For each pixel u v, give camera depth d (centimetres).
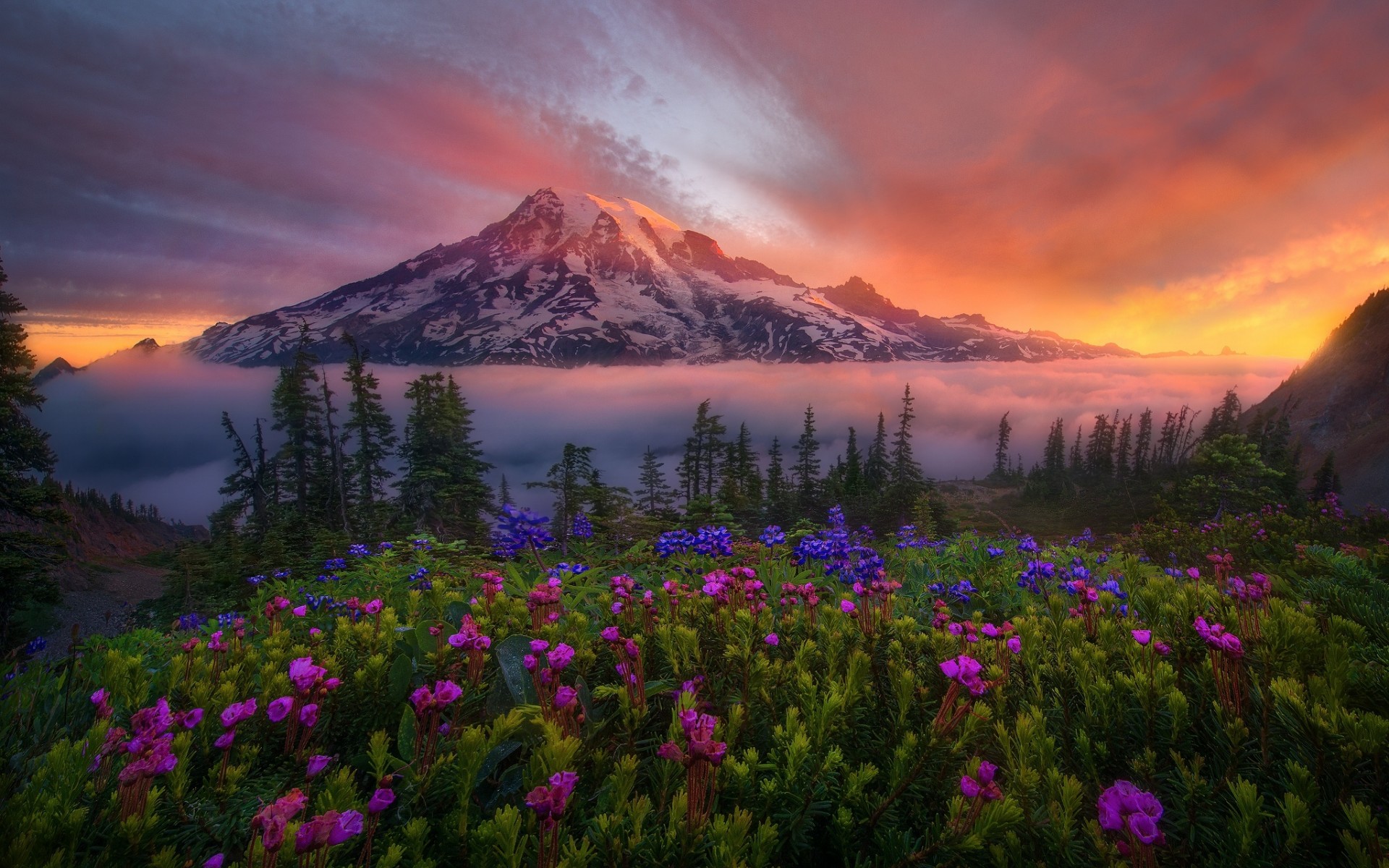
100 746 178
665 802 178
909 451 9362
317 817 137
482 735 176
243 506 5431
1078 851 154
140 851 156
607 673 280
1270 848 151
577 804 176
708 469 9500
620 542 982
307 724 200
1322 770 165
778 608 386
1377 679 203
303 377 5341
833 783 187
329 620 445
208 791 180
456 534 4038
